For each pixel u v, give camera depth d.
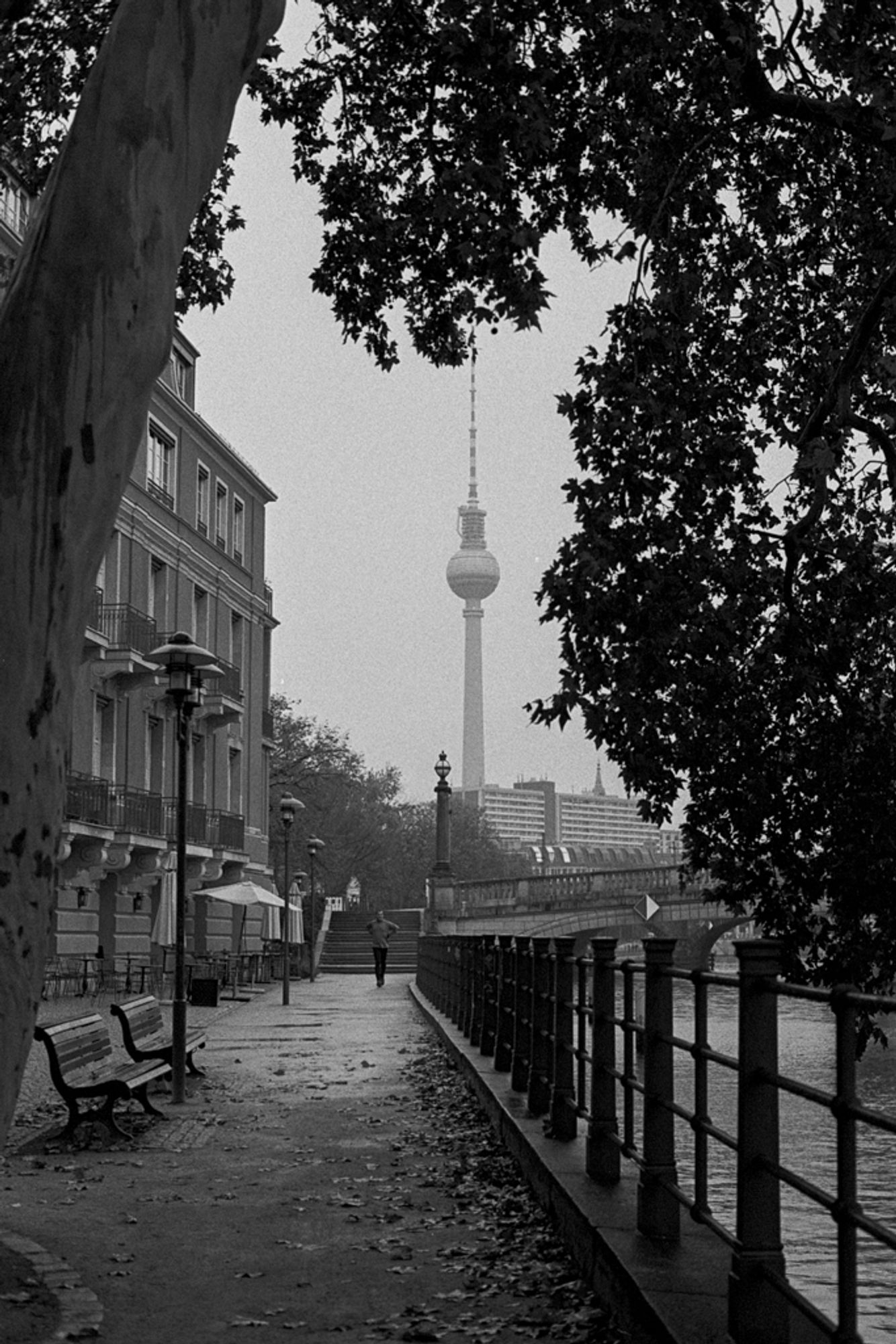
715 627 13.95
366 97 13.82
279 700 84.88
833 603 15.10
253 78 13.82
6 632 4.63
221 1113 14.38
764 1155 5.50
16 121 13.98
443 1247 8.29
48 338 4.75
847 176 14.53
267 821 54.69
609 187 14.06
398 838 106.31
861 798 15.21
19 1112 14.33
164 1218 9.12
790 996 5.15
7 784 4.58
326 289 14.16
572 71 13.20
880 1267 9.67
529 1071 11.96
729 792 15.15
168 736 43.28
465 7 12.47
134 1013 15.50
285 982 35.41
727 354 15.02
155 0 5.04
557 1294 7.17
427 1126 13.38
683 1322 5.66
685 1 12.60
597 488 12.94
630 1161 10.75
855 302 15.05
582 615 13.05
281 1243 8.41
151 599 42.97
